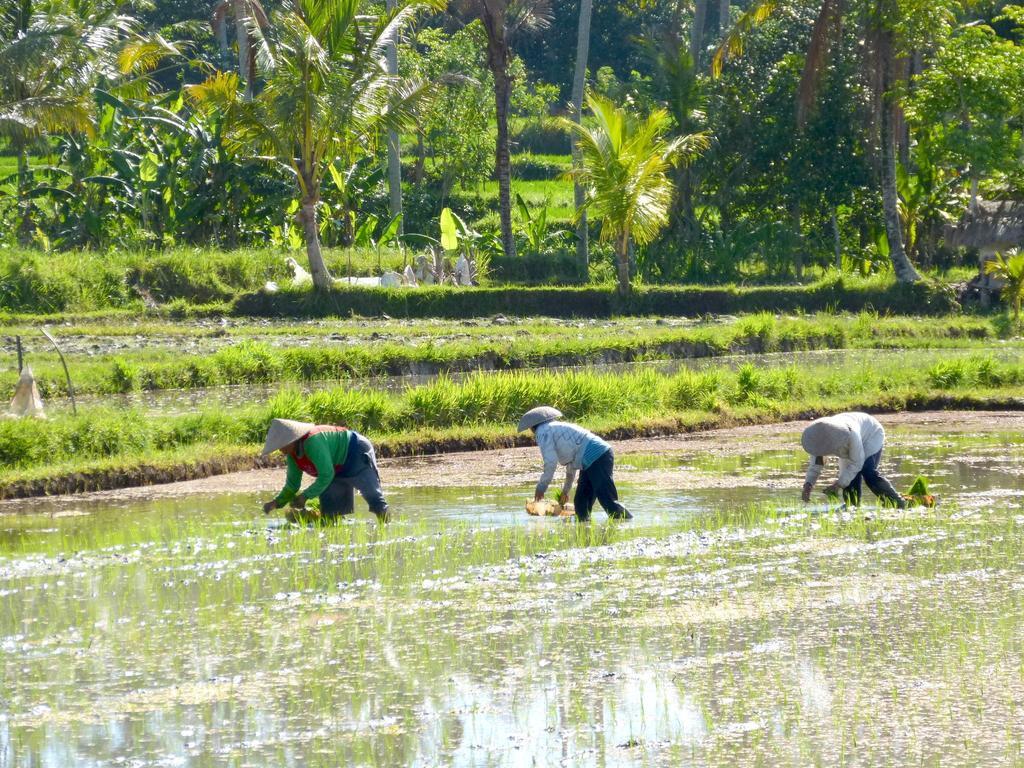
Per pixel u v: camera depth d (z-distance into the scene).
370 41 47.47
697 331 40.88
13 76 46.69
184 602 12.15
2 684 9.74
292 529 15.65
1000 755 8.18
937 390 30.48
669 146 50.09
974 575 12.92
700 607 11.79
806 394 29.69
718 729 8.70
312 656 10.41
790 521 15.88
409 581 12.89
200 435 22.58
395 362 34.62
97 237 52.97
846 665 10.03
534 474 20.73
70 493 19.22
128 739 8.62
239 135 46.06
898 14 51.03
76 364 32.38
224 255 49.53
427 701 9.34
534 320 47.72
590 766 8.10
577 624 11.29
